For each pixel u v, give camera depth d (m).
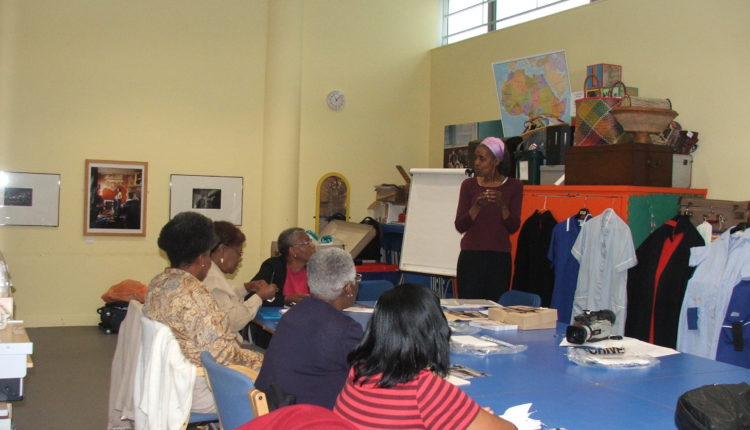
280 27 6.81
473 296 4.25
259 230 6.95
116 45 6.35
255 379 2.39
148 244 6.49
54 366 4.92
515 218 4.18
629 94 4.88
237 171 6.84
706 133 4.76
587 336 2.82
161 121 6.53
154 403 2.38
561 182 4.91
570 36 5.88
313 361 2.11
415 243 5.99
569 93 5.44
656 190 4.39
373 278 6.34
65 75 6.18
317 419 1.03
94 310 6.32
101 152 6.32
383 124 7.51
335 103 7.22
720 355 3.60
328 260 2.30
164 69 6.54
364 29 7.38
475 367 2.47
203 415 2.61
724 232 3.83
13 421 3.79
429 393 1.53
